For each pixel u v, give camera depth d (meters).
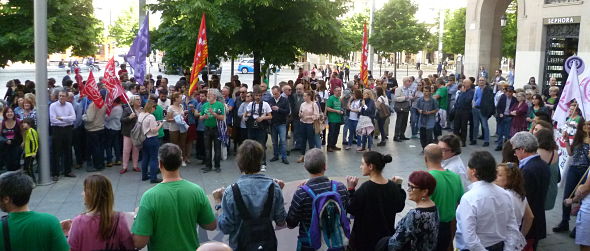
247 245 4.36
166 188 4.37
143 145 10.76
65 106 11.07
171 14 16.12
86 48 18.72
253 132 12.09
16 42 16.52
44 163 10.59
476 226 4.54
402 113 15.76
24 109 11.70
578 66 10.27
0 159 10.75
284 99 12.72
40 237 3.79
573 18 20.02
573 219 8.64
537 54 21.98
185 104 13.53
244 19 15.91
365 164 5.10
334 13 16.64
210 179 11.16
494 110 15.00
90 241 4.03
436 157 5.42
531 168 5.89
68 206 9.19
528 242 5.91
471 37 27.38
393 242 4.42
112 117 12.10
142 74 13.50
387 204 5.04
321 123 13.08
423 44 30.64
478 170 4.59
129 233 4.22
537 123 7.71
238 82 15.89
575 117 8.79
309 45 16.70
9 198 3.75
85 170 11.91
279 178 11.25
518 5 23.03
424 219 4.34
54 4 16.81
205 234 6.30
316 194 4.87
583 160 7.73
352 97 14.35
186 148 12.90
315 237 4.79
